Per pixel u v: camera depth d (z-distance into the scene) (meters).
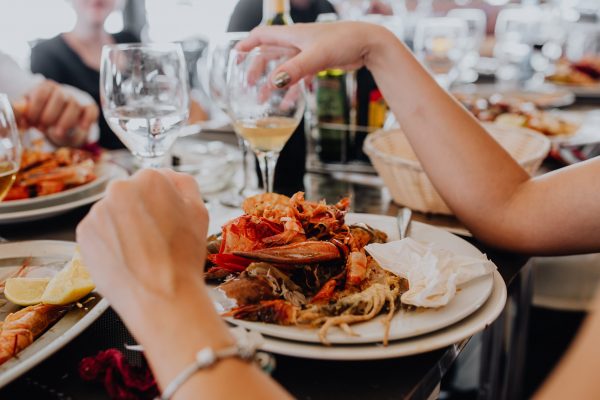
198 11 4.85
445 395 1.63
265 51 0.94
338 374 0.56
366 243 0.74
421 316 0.57
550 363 1.73
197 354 0.41
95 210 0.45
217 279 0.66
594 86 2.38
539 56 3.17
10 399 0.52
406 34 3.14
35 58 2.44
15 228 0.97
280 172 1.18
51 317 0.63
